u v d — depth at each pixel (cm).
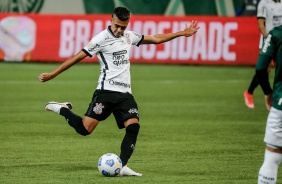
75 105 4697
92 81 6012
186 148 3192
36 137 3481
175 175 2580
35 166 2745
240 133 3650
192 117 4225
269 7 4334
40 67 6838
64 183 2423
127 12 2525
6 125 3859
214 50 7169
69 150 3131
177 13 7969
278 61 1964
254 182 2470
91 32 7150
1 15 7206
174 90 5509
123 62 2588
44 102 4816
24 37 7212
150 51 7231
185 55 7200
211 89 5588
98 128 3819
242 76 6431
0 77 6138
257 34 7138
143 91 5441
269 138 1973
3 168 2702
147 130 3738
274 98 1969
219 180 2498
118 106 2578
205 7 7950
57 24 7200
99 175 2561
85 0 8038
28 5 7988
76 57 2567
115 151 3125
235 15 7906
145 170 2677
